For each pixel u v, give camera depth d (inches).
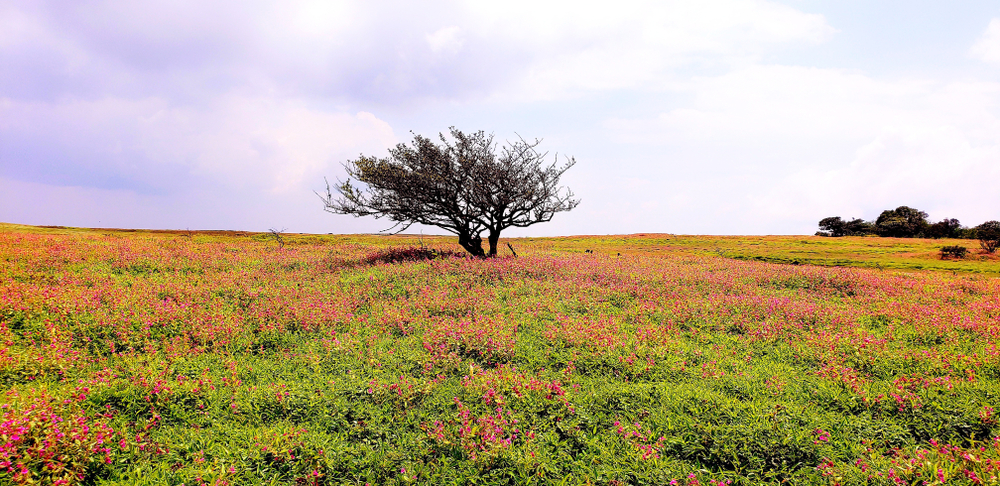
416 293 617.0
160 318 454.6
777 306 552.7
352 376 336.5
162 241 1369.3
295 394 306.3
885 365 362.3
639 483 221.3
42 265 752.3
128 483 211.2
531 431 260.4
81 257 851.4
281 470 231.5
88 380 313.4
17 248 946.7
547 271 781.3
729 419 273.9
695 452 247.4
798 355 397.1
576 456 247.6
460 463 238.4
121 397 291.9
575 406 294.8
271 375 346.0
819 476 221.8
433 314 522.3
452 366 363.3
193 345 404.5
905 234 3656.5
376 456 242.1
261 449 239.1
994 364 352.8
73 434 221.9
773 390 318.0
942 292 685.9
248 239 1849.2
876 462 229.8
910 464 224.2
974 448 241.3
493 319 478.3
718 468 235.5
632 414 287.1
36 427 221.3
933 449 242.8
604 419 282.7
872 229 3988.7
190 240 1524.4
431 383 327.0
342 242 1876.2
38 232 1631.4
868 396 298.2
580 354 384.2
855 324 489.4
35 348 362.6
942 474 215.0
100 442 227.3
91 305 485.1
